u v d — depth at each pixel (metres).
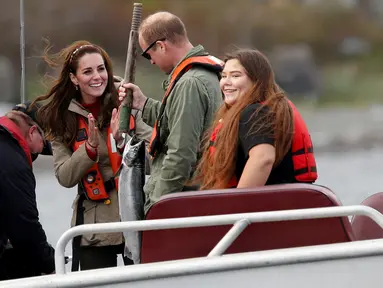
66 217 39.75
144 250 12.69
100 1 133.62
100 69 16.94
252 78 14.02
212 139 14.27
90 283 11.07
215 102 16.14
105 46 133.00
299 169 13.70
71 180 16.70
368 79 177.12
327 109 147.62
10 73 106.00
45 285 11.02
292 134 13.57
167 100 16.20
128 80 16.64
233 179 13.85
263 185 13.31
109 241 16.83
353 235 12.65
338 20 189.62
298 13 183.50
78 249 16.95
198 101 15.86
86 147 16.45
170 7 160.88
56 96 16.94
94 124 16.38
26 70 18.86
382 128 110.19
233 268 11.33
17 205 14.78
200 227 12.58
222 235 12.57
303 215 11.73
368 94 164.38
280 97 13.71
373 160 76.25
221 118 14.45
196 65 16.27
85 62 16.77
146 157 16.62
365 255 11.66
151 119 17.19
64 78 16.95
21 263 15.52
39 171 64.88
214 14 165.25
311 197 12.59
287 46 175.38
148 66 52.75
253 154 13.34
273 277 11.42
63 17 130.12
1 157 14.81
